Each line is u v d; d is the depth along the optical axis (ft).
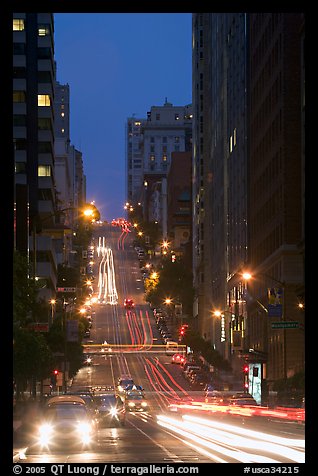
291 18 493.36
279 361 484.33
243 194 643.86
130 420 318.45
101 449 163.94
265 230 549.13
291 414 296.30
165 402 481.05
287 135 490.49
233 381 627.05
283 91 493.36
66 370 493.77
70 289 434.30
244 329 615.57
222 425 271.08
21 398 352.90
